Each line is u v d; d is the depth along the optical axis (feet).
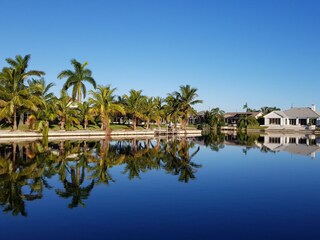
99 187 47.47
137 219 32.71
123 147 113.70
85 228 29.99
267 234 28.78
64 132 165.68
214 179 55.31
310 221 32.45
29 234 28.37
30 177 53.72
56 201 39.17
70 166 66.54
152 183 50.96
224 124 331.98
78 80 201.87
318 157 91.56
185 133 234.99
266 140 168.35
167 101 236.02
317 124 287.89
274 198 41.93
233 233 28.96
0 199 39.81
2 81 145.89
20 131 149.18
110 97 184.55
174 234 28.60
